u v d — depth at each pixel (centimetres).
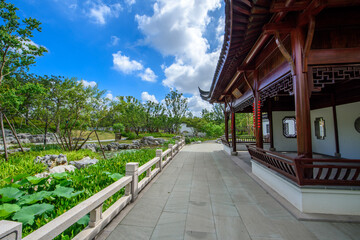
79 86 876
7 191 252
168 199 307
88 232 187
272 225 220
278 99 761
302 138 255
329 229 208
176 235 203
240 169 539
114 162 517
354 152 543
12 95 656
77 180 328
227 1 223
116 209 245
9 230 105
